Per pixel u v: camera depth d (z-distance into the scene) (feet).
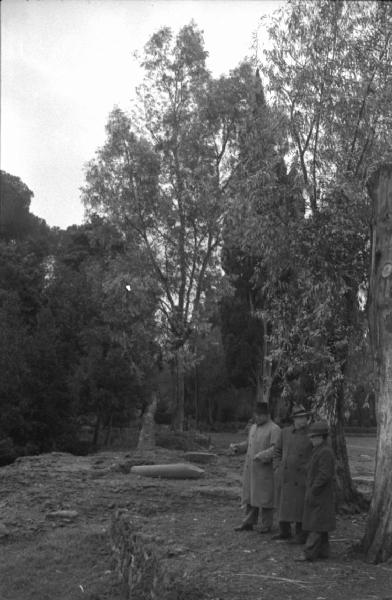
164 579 22.63
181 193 107.45
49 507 41.70
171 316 110.32
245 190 42.04
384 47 40.06
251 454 30.68
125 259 109.60
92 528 36.58
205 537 28.73
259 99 46.09
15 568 29.84
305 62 41.45
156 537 26.68
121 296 106.32
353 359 41.06
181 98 109.81
